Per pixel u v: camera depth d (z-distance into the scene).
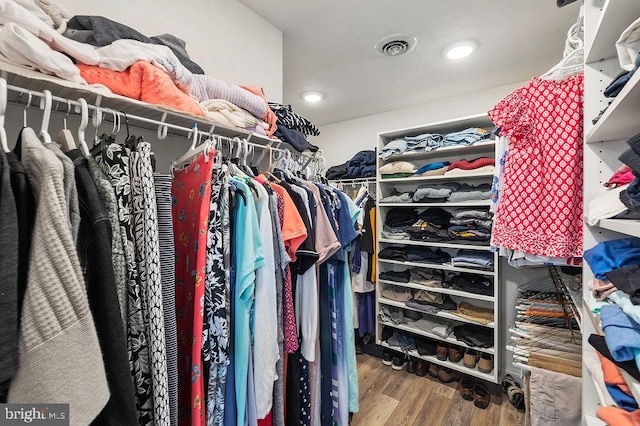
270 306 0.86
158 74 0.82
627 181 0.71
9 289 0.41
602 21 0.70
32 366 0.42
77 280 0.46
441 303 2.23
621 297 0.57
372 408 1.76
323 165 1.53
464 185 2.21
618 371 0.60
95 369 0.47
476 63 1.92
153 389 0.62
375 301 2.57
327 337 1.21
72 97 0.72
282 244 0.94
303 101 2.59
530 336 1.37
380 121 2.92
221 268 0.77
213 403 0.75
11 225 0.43
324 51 1.78
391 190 2.60
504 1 1.36
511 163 1.11
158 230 0.68
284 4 1.39
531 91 1.07
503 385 1.92
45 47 0.61
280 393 0.96
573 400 1.13
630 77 0.57
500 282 2.08
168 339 0.69
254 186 0.88
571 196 0.98
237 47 1.38
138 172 0.65
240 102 1.09
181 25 1.19
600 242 0.85
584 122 0.90
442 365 2.09
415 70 2.01
